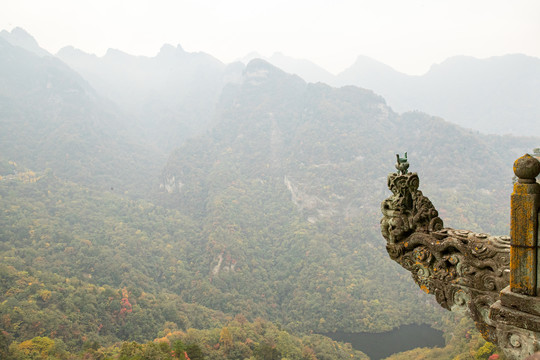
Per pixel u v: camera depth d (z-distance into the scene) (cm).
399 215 770
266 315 12769
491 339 632
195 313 11088
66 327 8106
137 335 9194
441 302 707
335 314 12194
